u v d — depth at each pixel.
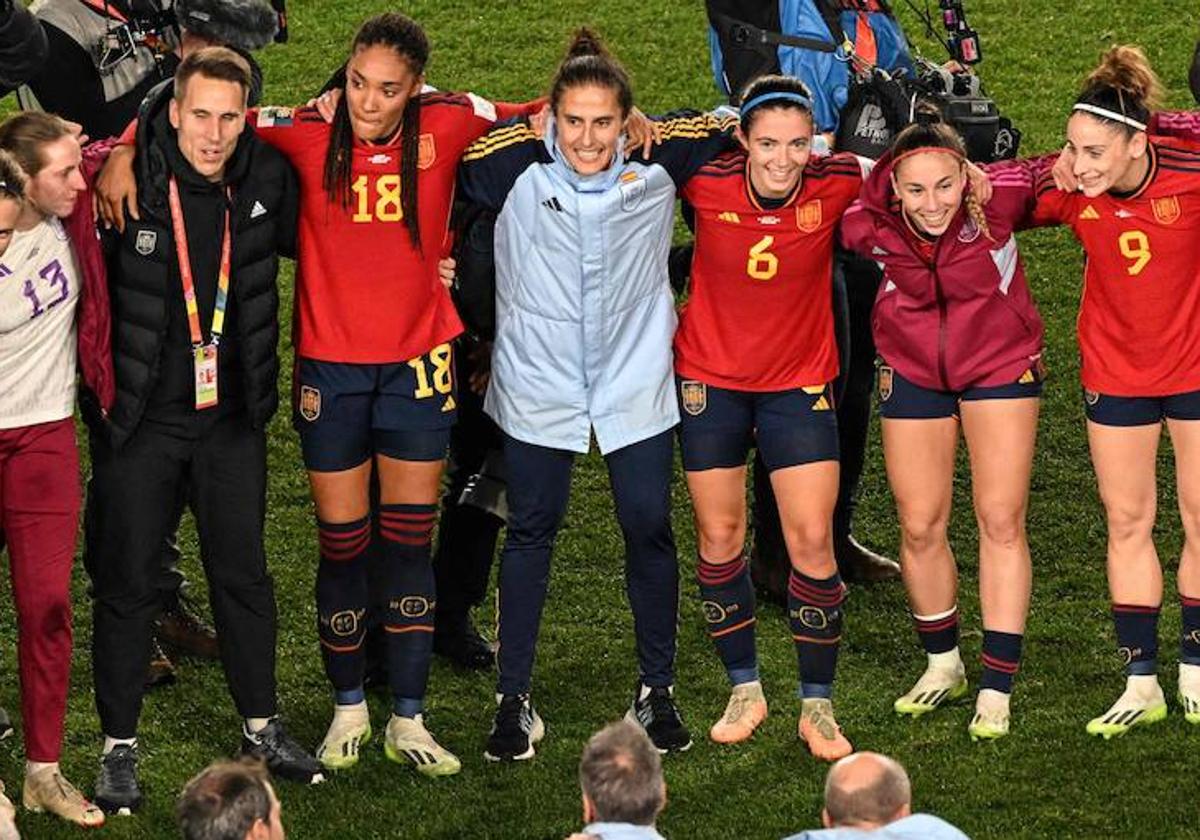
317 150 24.84
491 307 26.20
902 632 30.00
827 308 26.22
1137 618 27.03
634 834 19.27
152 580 25.44
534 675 28.86
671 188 25.39
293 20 48.34
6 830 22.86
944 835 19.00
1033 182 26.05
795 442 26.08
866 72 29.58
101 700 25.59
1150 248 25.66
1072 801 25.52
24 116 23.67
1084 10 48.31
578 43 25.88
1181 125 25.39
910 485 26.81
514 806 25.64
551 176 24.97
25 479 24.58
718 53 31.00
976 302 25.91
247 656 25.97
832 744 26.52
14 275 23.70
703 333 26.02
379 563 27.89
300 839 25.08
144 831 25.12
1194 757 26.36
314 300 25.38
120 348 24.56
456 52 47.12
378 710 28.03
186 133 23.81
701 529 26.59
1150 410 26.55
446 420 25.75
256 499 25.62
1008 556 26.86
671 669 26.81
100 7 30.16
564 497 26.28
